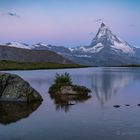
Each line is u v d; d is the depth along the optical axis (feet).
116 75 356.18
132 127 80.28
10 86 131.64
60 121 87.71
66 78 166.91
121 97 143.84
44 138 70.90
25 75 346.95
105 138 70.59
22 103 123.03
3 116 95.09
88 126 81.56
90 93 160.86
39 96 131.85
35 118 91.97
